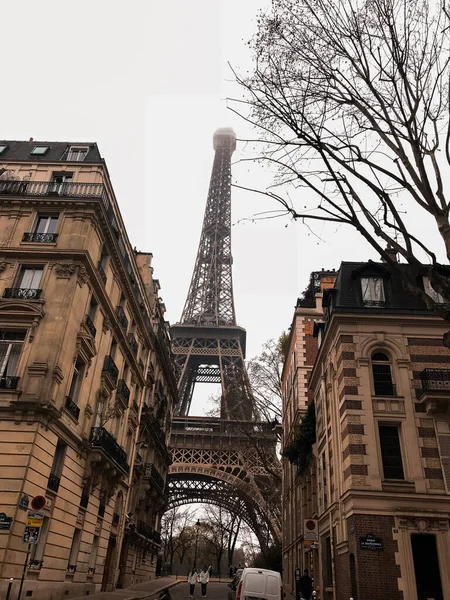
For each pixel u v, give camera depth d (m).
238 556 140.12
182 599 28.59
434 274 10.57
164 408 49.47
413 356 22.83
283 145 11.09
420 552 19.11
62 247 23.34
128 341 31.56
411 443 20.78
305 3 11.20
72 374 22.28
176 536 102.50
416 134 10.43
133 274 32.97
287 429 43.88
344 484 21.19
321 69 11.15
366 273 25.05
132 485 36.94
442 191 10.48
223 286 105.06
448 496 19.67
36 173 26.69
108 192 27.11
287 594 35.16
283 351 46.72
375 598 17.97
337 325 23.75
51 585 19.98
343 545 20.88
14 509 17.45
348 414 21.42
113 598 23.50
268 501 50.06
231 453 61.44
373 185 10.52
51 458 20.11
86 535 24.50
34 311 21.39
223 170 133.62
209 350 82.88
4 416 19.05
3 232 23.89
